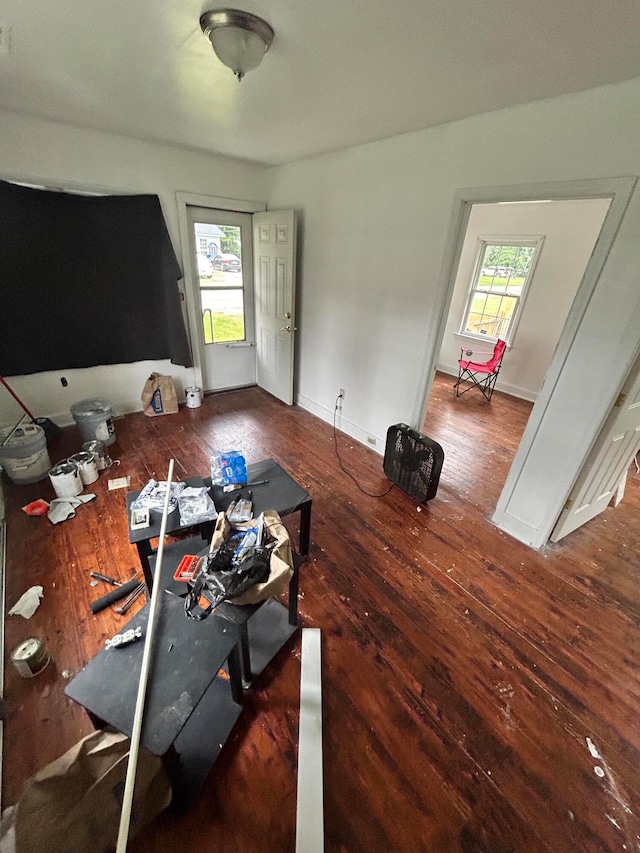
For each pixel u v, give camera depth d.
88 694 0.98
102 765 0.92
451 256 2.32
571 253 4.14
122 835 0.84
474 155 2.04
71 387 3.34
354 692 1.46
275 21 1.25
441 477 2.97
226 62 1.38
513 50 1.34
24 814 0.82
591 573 2.11
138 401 3.76
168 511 1.67
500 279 4.88
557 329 4.40
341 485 2.78
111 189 2.98
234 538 1.44
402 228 2.55
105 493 2.52
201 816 1.11
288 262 3.46
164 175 3.17
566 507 2.16
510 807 1.17
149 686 1.00
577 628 1.78
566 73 1.46
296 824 1.10
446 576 2.03
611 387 1.78
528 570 2.10
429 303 2.53
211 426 3.56
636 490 2.91
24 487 2.54
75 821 0.85
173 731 0.91
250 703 1.40
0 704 1.29
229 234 3.82
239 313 4.23
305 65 1.54
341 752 1.28
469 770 1.25
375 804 1.16
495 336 5.07
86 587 1.83
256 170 3.63
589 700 1.48
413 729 1.35
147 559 1.66
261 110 2.11
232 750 1.26
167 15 1.26
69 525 2.22
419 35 1.29
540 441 2.12
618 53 1.29
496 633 1.73
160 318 3.56
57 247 2.90
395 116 2.06
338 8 1.16
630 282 1.62
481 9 1.12
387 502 2.61
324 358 3.62
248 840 1.07
